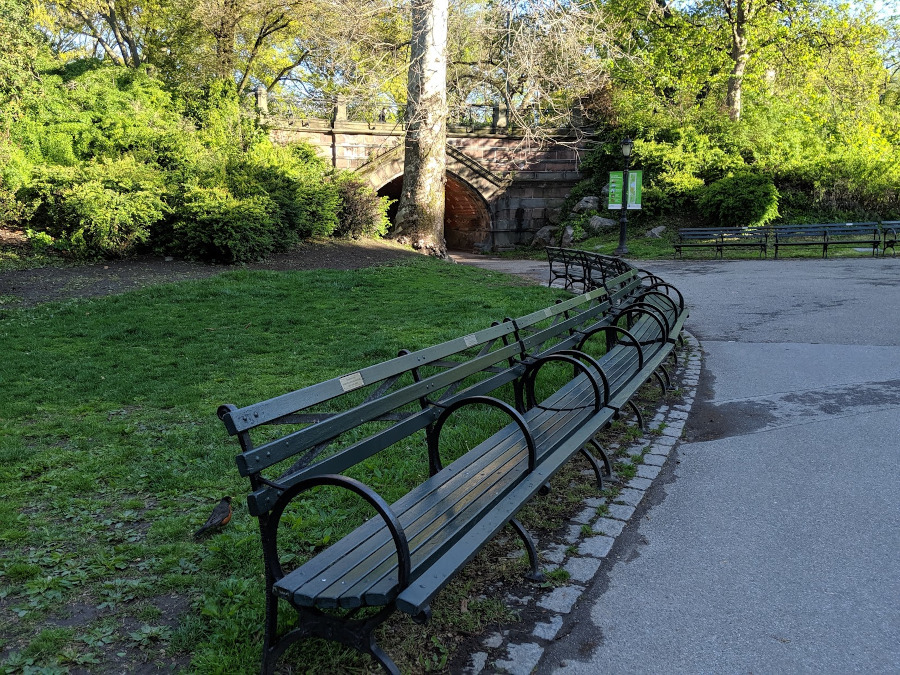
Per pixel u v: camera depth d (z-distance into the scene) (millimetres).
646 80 30828
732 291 13328
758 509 4062
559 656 2729
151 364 7465
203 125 22531
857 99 28391
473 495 3275
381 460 4602
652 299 9281
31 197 15469
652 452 5039
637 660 2701
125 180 15266
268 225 15789
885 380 6695
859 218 25906
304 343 8578
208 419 5621
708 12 29656
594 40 18609
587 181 32938
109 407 5941
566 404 4855
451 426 5246
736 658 2707
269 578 2559
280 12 25484
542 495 4273
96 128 18656
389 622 2896
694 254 21781
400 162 29891
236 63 26969
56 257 14367
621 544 3666
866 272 15172
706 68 30031
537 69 18703
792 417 5754
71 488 4238
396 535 2395
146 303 11016
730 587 3225
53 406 5961
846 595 3145
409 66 19109
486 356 4480
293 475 2752
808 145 28859
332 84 28250
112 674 2559
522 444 4023
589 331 6074
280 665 2613
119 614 2934
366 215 20203
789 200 26547
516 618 2965
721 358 8008
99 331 9070
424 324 9695
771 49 28531
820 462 4762
